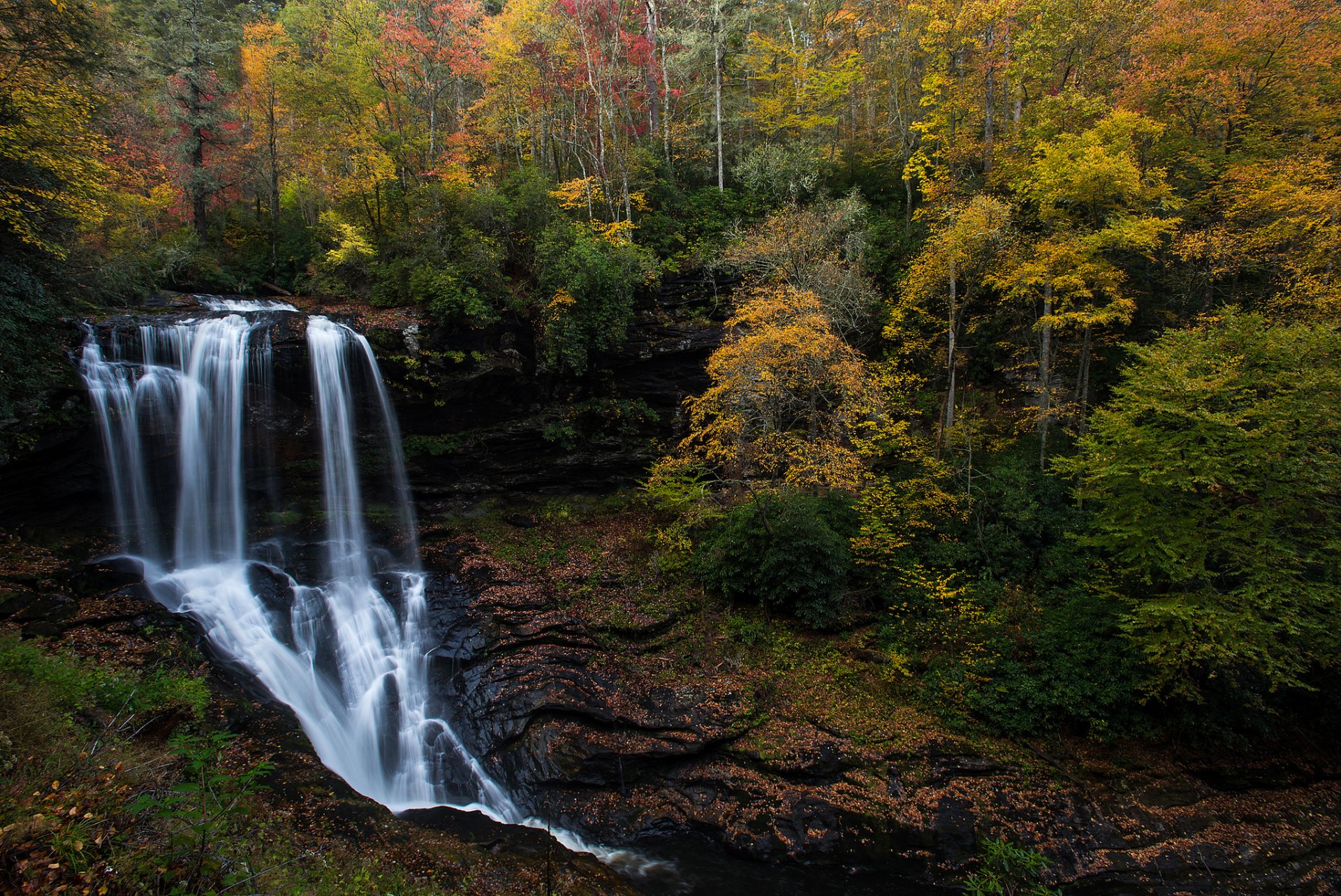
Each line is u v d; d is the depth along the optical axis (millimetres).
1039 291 17531
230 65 28562
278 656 13141
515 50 23094
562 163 26531
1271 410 10672
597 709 12398
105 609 12078
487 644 14297
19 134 13234
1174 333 12539
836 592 14883
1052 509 15648
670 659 14164
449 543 17828
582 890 8500
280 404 16688
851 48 27859
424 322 18516
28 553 12953
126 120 22797
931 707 12961
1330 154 17922
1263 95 18969
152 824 5785
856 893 9719
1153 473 11359
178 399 15422
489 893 8055
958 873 10023
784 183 24094
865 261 20438
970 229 15969
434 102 25312
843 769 11680
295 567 15727
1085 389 16828
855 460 14820
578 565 17109
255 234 25328
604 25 24359
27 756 6969
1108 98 19016
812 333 14102
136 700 9500
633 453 20781
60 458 13953
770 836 10555
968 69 22516
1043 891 7609
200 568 14922
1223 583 12359
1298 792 11648
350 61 22656
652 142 26656
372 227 22000
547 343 19609
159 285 20688
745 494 16422
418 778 11648
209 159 26016
